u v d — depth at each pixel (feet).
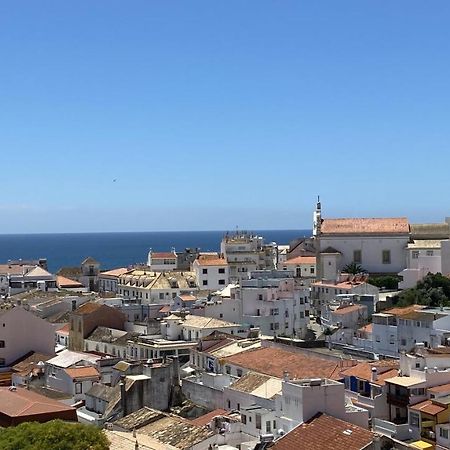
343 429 321.52
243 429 378.12
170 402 454.40
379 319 613.11
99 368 510.17
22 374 548.72
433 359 437.17
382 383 425.28
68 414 391.45
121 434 364.58
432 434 391.45
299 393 344.69
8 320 613.52
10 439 322.55
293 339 622.13
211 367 521.65
